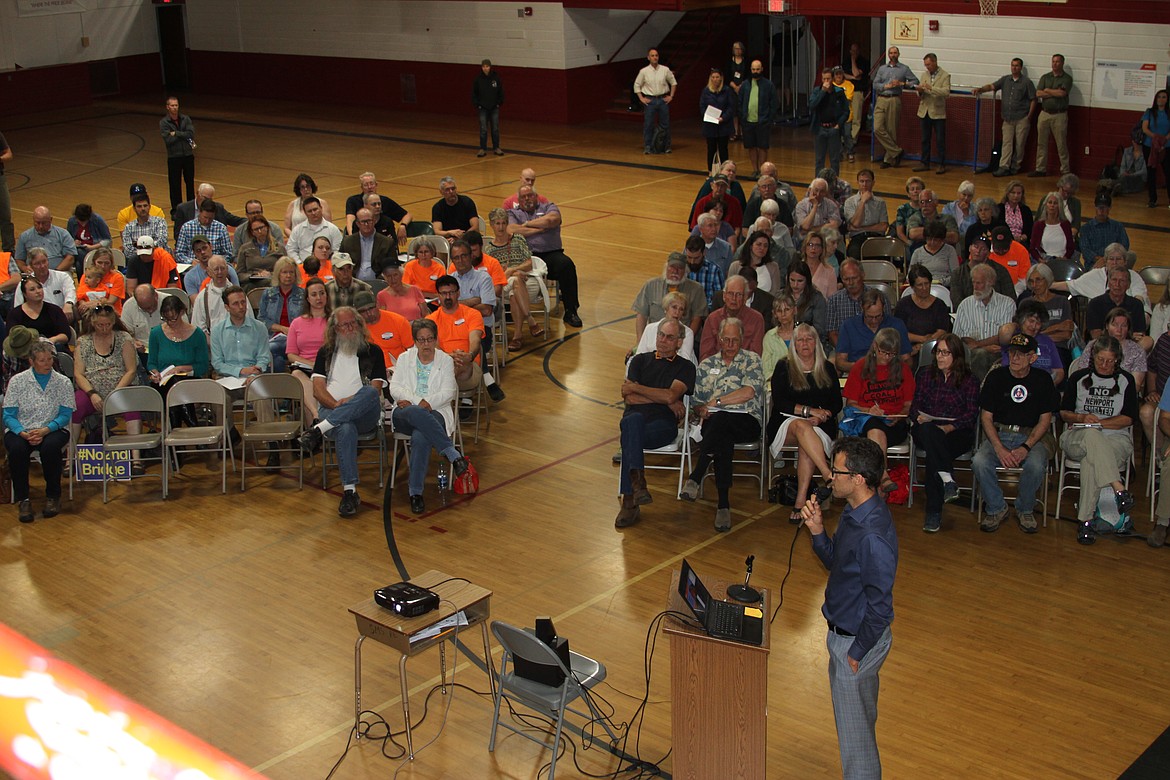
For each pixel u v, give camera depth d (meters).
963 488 9.43
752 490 9.62
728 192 14.33
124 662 7.28
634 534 8.88
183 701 6.86
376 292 12.15
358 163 23.38
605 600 7.90
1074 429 8.64
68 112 31.02
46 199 20.70
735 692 5.57
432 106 29.33
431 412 9.39
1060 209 13.02
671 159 23.22
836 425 9.13
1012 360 8.64
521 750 6.40
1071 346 10.24
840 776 6.10
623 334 13.44
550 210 13.62
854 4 22.33
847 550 5.50
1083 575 8.07
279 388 9.84
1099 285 11.17
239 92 33.03
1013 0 20.23
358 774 6.19
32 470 10.56
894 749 6.26
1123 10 19.20
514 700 6.87
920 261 12.17
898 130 22.09
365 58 30.16
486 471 10.05
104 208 19.97
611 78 27.98
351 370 9.83
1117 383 8.61
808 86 26.67
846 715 5.62
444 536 8.92
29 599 8.12
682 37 28.72
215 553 8.75
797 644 7.32
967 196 13.51
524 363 12.61
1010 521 8.91
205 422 10.98
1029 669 6.97
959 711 6.58
